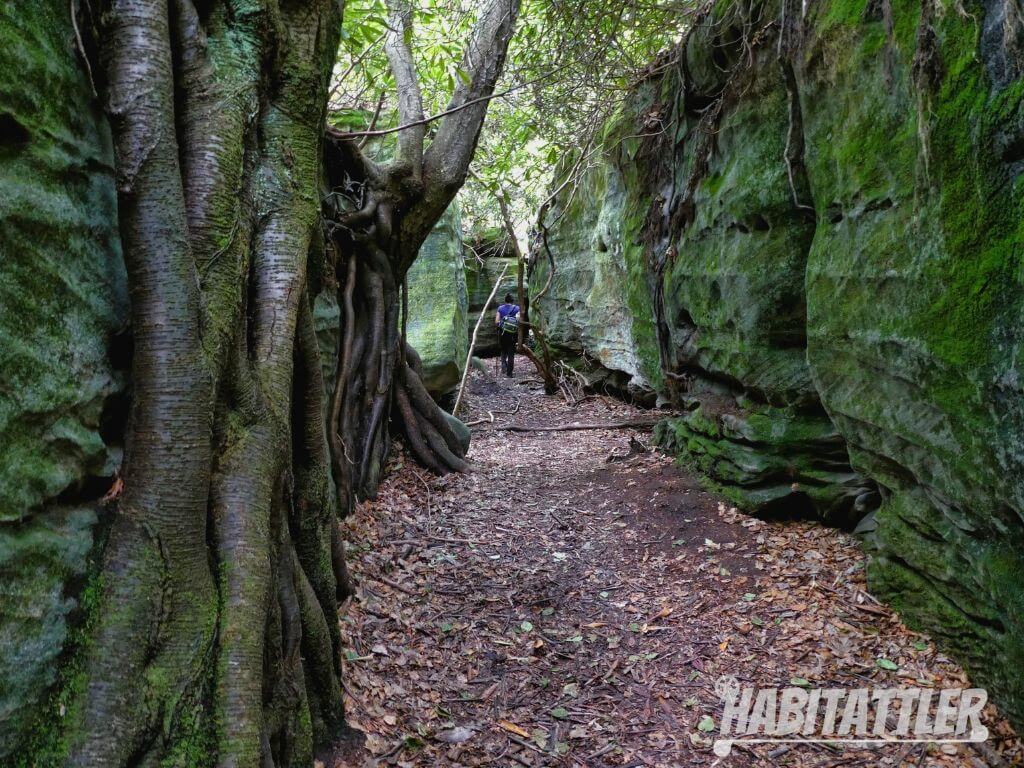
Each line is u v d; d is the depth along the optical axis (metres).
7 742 2.07
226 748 2.53
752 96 6.61
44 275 2.29
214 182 2.91
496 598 5.36
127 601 2.43
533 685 4.33
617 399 14.02
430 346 11.23
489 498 7.72
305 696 3.26
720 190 7.12
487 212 19.19
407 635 4.70
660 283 9.25
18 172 2.20
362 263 7.70
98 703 2.30
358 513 6.75
